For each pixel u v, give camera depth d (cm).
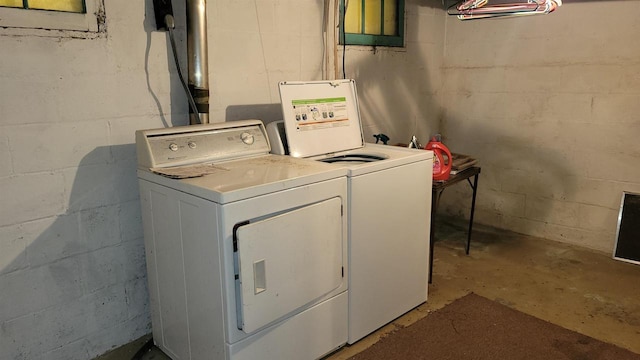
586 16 322
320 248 200
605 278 299
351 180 210
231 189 169
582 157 339
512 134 371
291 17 284
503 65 367
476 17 294
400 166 236
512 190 379
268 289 179
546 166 357
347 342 228
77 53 201
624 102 316
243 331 176
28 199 196
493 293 281
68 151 205
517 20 354
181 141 214
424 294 268
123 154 222
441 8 391
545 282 294
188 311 196
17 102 188
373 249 229
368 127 353
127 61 218
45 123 197
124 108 220
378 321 240
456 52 394
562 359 216
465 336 235
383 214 231
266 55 275
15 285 197
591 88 327
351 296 222
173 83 236
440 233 382
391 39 356
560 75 339
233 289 173
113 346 231
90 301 220
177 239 192
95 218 217
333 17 305
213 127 227
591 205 341
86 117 208
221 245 169
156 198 201
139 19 219
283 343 194
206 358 191
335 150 261
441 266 319
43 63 193
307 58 297
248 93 269
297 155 243
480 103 386
